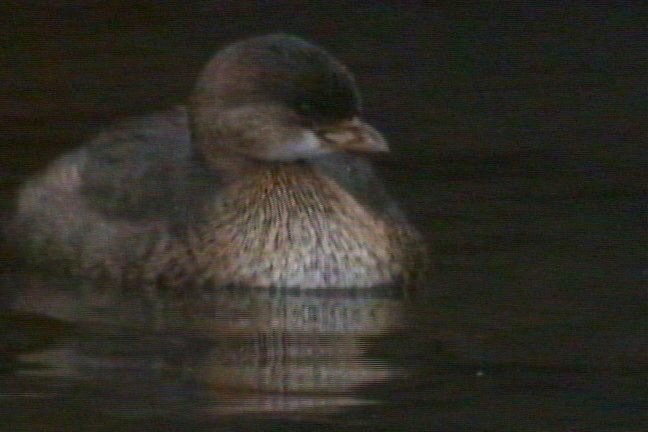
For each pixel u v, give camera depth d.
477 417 11.16
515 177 16.25
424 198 15.70
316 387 11.70
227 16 21.17
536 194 15.76
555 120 17.89
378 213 14.45
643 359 12.08
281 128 14.09
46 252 14.66
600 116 17.98
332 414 11.23
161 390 11.65
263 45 14.36
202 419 11.16
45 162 16.38
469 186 16.00
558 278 13.78
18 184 15.87
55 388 11.70
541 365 12.01
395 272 14.05
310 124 14.05
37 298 13.66
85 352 12.37
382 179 16.23
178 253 14.14
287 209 14.11
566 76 19.25
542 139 17.33
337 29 20.78
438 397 11.49
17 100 18.39
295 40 14.46
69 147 16.80
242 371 11.98
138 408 11.35
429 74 19.38
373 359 12.23
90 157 15.23
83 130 17.34
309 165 14.30
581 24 20.78
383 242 14.16
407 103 18.47
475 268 14.09
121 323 13.05
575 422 11.09
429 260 14.28
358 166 15.03
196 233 14.19
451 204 15.53
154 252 14.19
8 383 11.77
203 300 13.72
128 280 14.14
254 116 14.19
